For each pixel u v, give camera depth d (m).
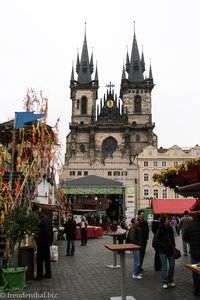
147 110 111.31
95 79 114.75
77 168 86.69
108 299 9.98
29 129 17.98
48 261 13.08
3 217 12.91
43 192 23.20
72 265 16.34
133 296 10.33
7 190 14.02
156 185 82.44
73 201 65.38
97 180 50.84
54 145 17.42
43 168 16.59
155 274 13.92
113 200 67.38
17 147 18.62
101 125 105.12
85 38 121.62
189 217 19.02
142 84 113.31
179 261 17.94
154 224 14.66
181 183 14.08
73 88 114.19
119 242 18.41
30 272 12.75
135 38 121.88
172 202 41.31
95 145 104.62
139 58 118.31
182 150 85.12
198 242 10.45
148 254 20.86
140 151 104.25
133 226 13.63
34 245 18.36
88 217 50.41
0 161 18.03
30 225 12.10
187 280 12.73
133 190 39.41
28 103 17.42
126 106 111.75
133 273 13.17
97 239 34.28
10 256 12.61
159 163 83.81
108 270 14.91
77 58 119.88
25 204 14.06
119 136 104.94
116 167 85.94
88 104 113.12
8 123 20.73
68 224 20.09
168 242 11.57
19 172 18.44
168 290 11.08
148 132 104.56
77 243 29.36
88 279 12.89
